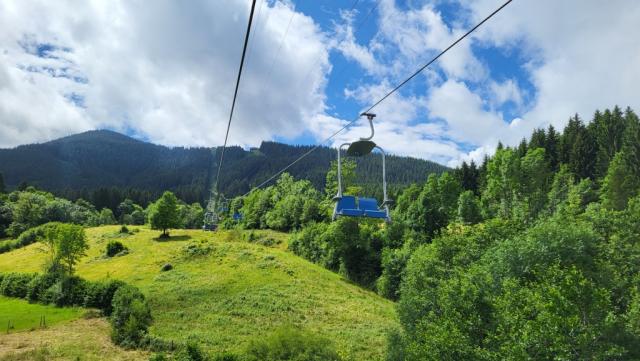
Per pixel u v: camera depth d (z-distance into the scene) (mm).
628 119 121812
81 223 152875
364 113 13797
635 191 82562
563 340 22109
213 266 74500
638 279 34031
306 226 113562
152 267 75750
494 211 99812
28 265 88500
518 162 103188
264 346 33406
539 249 36000
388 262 74562
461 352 26062
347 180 103188
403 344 34906
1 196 160000
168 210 109375
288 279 69000
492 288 33938
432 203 90562
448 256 47688
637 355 23594
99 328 45969
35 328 45438
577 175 111500
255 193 148625
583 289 24359
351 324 50062
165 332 43312
